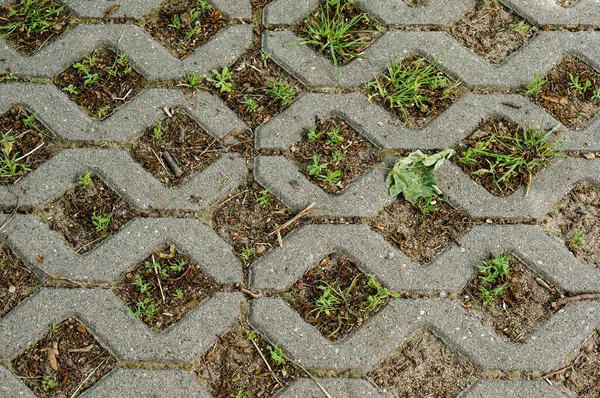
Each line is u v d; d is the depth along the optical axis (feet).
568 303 5.08
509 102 5.32
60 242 5.08
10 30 5.35
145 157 5.20
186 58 5.33
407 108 5.31
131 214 5.13
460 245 5.13
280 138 5.24
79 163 5.17
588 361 5.03
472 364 5.01
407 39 5.41
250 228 5.13
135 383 4.94
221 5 5.42
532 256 5.13
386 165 5.22
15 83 5.27
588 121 5.32
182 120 5.26
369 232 5.13
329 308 5.04
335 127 5.27
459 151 5.25
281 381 4.97
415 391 4.98
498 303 5.08
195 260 5.08
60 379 4.94
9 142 5.18
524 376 5.00
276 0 5.44
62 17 5.38
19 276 5.04
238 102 5.29
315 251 5.11
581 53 5.41
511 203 5.18
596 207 5.21
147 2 5.41
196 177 5.18
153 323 5.01
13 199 5.11
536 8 5.48
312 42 5.37
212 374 4.97
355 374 4.98
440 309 5.05
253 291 5.06
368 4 5.45
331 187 5.19
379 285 5.08
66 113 5.23
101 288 5.03
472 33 5.44
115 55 5.34
